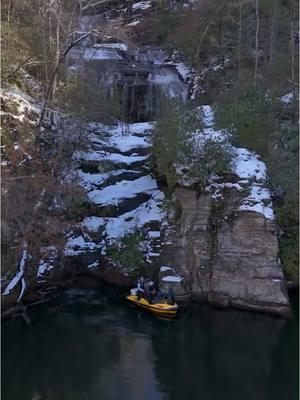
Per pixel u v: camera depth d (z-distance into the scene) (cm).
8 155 1338
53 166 1444
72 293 1493
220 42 2394
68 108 1633
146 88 2412
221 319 1328
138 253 1538
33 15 1795
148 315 1349
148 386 989
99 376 1018
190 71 2489
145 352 1147
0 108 1448
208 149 1480
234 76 2128
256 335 1233
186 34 2517
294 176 1495
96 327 1274
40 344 1172
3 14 1745
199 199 1485
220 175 1479
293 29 2070
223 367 1081
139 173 1803
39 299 1420
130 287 1511
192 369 1067
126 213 1694
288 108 1695
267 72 1912
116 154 1881
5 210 1183
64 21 1789
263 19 2258
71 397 936
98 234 1620
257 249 1380
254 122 1630
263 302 1339
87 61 2116
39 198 1306
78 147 1692
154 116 2388
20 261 1305
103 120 1930
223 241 1434
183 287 1412
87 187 1739
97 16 2153
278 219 1494
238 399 945
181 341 1206
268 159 1554
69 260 1543
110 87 2206
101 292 1509
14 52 1648
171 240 1521
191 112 1577
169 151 1539
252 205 1407
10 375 1015
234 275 1394
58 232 1460
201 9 2420
